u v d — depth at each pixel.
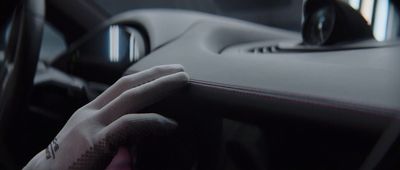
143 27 0.99
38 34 0.88
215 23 1.01
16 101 0.87
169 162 0.83
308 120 0.63
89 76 1.07
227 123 0.86
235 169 0.89
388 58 0.70
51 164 0.67
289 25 1.62
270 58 0.77
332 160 0.76
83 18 1.35
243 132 0.88
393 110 0.56
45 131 1.05
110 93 0.69
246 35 1.06
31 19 0.87
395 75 0.62
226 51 0.93
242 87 0.69
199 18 1.02
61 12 1.33
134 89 0.66
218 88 0.71
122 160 0.69
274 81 0.68
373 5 0.87
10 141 0.90
